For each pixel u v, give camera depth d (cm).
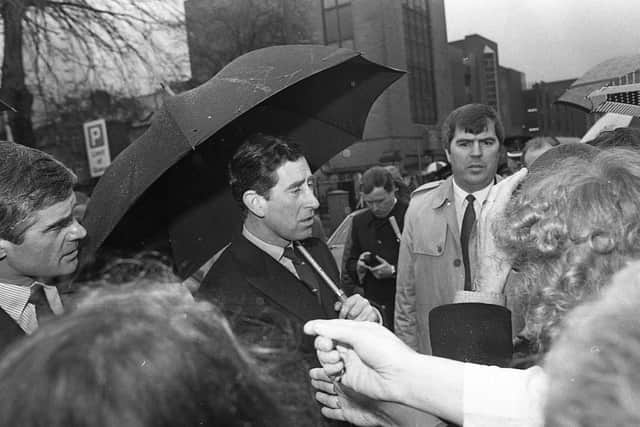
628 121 377
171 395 56
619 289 64
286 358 109
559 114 5516
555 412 57
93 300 71
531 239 104
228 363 66
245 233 202
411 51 3234
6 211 152
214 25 1864
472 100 4497
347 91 247
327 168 2573
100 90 1192
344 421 155
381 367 108
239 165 193
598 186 99
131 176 194
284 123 241
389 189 398
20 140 1019
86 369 55
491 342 130
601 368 55
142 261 201
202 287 192
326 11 3042
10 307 161
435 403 100
